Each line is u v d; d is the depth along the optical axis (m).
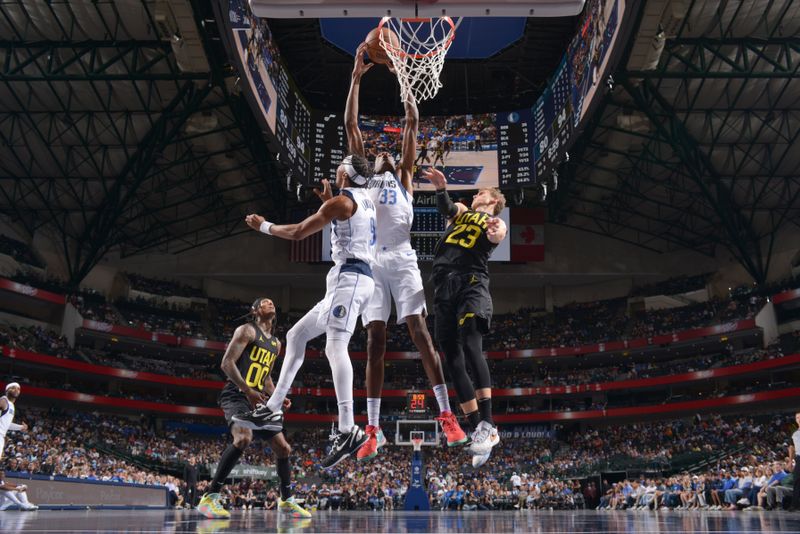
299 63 32.53
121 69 27.89
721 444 36.09
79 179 35.69
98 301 42.66
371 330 5.94
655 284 47.31
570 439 44.78
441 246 5.89
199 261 46.62
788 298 37.03
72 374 40.16
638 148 34.25
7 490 12.74
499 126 31.72
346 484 35.06
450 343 5.65
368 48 6.48
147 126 31.52
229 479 35.69
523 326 49.25
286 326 48.09
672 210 41.38
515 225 44.31
